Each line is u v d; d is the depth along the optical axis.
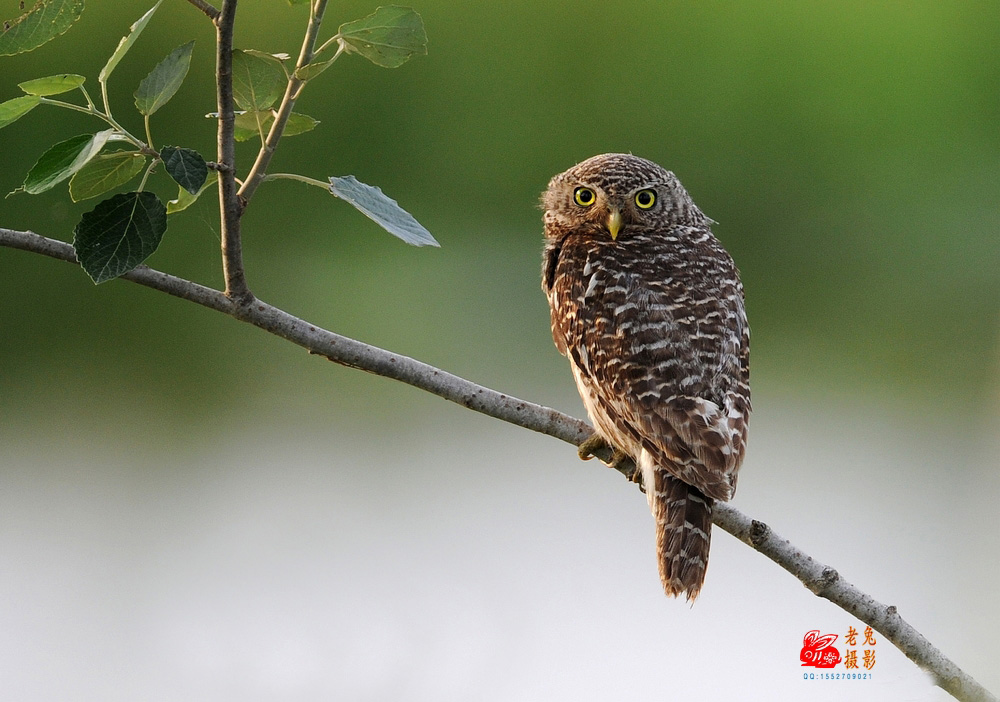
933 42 22.06
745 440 5.58
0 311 17.28
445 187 21.00
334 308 18.34
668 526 5.41
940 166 21.94
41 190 4.19
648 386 5.64
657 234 6.64
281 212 19.64
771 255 21.09
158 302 17.44
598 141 21.55
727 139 21.75
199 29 19.02
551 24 21.36
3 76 18.41
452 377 5.38
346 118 20.50
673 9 21.88
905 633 5.26
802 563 5.32
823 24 22.23
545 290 6.97
